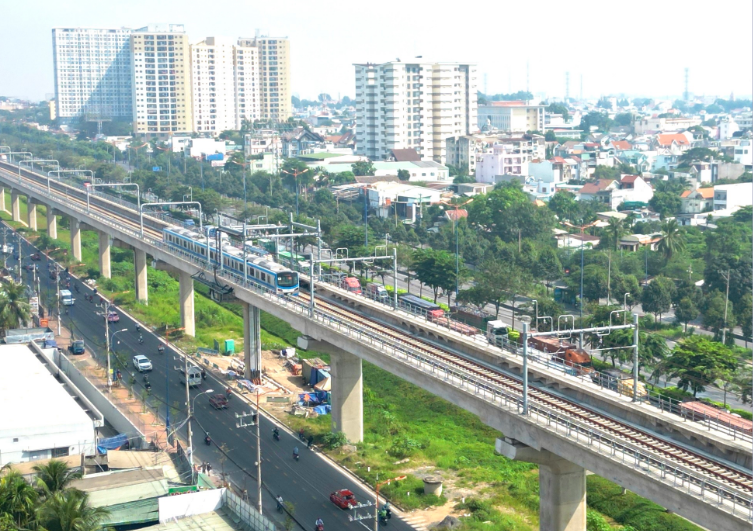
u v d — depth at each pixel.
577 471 83.94
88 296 196.62
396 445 114.69
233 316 185.12
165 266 174.75
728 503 63.50
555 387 92.31
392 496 100.12
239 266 142.88
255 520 80.31
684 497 65.81
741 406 127.88
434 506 98.31
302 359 145.25
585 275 187.62
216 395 130.25
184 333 169.25
